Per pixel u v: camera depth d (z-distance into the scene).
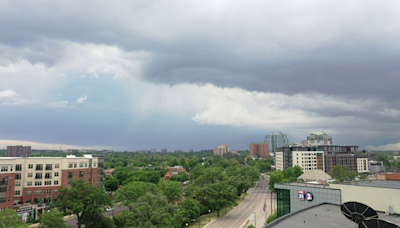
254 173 197.00
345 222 40.16
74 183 83.25
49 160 120.31
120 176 184.88
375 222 30.42
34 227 86.50
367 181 70.69
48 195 118.00
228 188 113.75
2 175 98.19
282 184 72.12
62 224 70.38
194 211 105.62
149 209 80.50
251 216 109.69
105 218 82.50
